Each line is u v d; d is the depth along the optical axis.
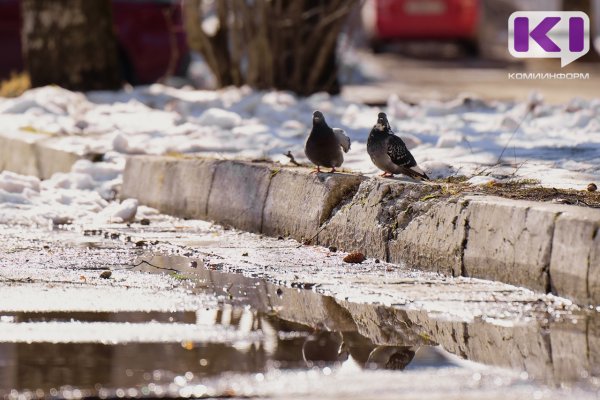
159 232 14.19
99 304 9.91
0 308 9.73
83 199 16.16
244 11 25.36
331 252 12.44
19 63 28.08
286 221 13.47
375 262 11.79
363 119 21.11
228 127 20.14
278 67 25.45
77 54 24.52
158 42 28.25
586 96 29.73
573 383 7.50
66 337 8.70
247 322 9.27
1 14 27.95
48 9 24.48
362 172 14.02
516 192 11.80
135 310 9.68
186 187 15.42
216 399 7.16
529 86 34.72
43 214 15.22
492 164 14.57
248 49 25.48
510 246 10.32
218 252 12.55
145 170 16.30
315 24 25.88
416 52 50.88
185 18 25.69
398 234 11.66
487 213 10.62
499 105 23.44
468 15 48.50
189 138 18.84
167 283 10.91
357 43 53.84
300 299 10.14
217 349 8.38
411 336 8.78
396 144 12.50
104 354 8.21
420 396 7.21
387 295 10.15
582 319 9.23
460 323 9.17
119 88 25.02
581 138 17.66
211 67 26.02
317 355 8.23
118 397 7.18
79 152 17.58
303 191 13.23
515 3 63.12
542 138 17.72
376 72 40.31
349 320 9.33
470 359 8.15
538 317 9.31
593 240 9.52
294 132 19.17
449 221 11.03
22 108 21.58
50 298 10.16
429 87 34.56
